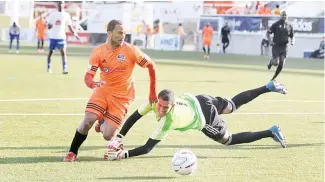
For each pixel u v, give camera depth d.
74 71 38.56
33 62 45.66
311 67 49.84
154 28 78.62
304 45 66.88
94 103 13.35
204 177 12.09
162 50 75.12
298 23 67.12
